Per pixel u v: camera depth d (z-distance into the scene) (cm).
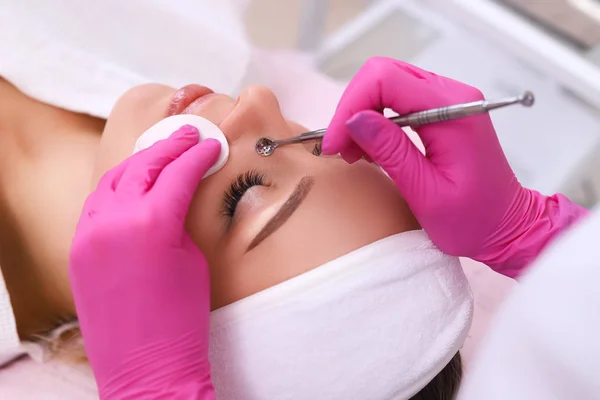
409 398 77
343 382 69
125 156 79
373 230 72
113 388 67
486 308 111
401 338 70
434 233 74
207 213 71
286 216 71
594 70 133
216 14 123
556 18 152
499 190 74
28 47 95
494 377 44
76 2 100
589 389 39
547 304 41
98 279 66
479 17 143
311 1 155
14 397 95
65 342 98
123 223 65
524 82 155
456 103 69
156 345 66
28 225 87
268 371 70
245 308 70
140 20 107
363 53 168
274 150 74
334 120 69
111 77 101
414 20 167
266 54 137
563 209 80
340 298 68
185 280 67
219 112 77
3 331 85
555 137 150
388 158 67
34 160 90
